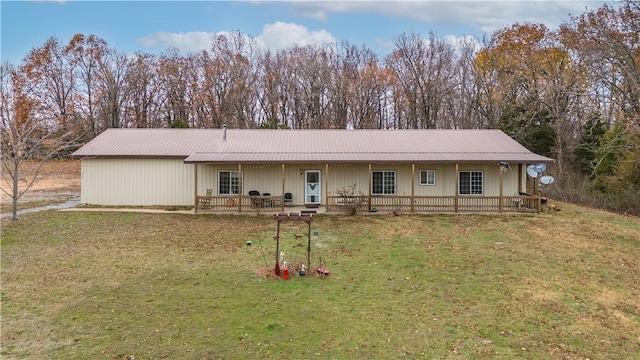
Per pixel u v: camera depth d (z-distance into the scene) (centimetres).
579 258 1101
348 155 1856
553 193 2380
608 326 690
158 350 583
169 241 1249
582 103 2536
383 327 669
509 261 1066
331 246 1208
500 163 1803
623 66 2050
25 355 565
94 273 928
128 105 4272
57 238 1266
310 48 4266
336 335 638
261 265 1003
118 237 1293
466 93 3928
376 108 4188
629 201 1944
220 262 1027
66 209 1797
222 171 1917
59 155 2983
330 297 797
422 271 977
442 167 1923
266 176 1933
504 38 3322
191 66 4247
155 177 1919
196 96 4119
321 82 4138
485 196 1877
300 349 592
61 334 629
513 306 768
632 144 2036
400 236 1345
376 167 1933
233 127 4144
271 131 2242
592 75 2253
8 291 808
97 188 1928
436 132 2211
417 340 626
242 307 742
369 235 1358
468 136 2141
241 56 4250
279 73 4206
